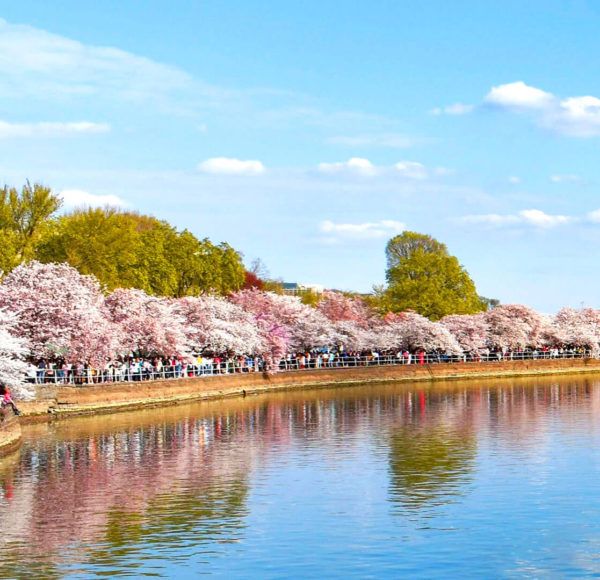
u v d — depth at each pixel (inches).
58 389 3137.3
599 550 1412.4
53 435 2689.5
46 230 4308.6
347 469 2090.3
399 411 3415.4
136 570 1330.0
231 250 5585.6
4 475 2043.6
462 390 4520.2
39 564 1362.0
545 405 3627.0
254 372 4389.8
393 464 2151.8
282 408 3538.4
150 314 3897.6
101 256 4303.6
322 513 1654.8
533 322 6343.5
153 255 4849.9
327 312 6235.2
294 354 5236.2
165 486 1910.7
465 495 1788.9
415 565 1343.5
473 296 6840.6
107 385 3326.8
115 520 1619.1
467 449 2381.9
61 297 3336.6
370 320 6279.5
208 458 2265.0
